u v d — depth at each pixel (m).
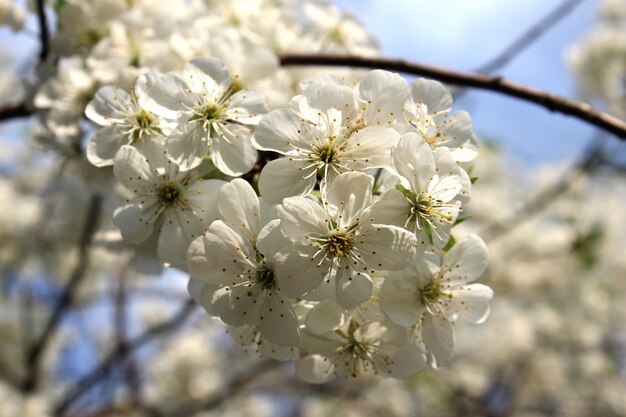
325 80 0.23
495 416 0.82
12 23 0.30
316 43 0.31
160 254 0.23
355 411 0.81
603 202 0.78
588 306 0.84
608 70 0.77
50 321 0.53
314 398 0.81
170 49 0.27
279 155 0.24
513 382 0.86
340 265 0.22
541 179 0.82
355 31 0.32
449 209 0.22
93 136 0.24
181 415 0.61
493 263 0.71
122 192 0.26
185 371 0.68
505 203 0.81
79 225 0.44
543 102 0.28
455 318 0.23
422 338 0.23
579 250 0.74
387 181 0.23
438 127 0.24
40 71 0.29
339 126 0.23
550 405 0.88
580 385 0.88
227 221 0.22
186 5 0.30
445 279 0.23
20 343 0.70
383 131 0.22
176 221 0.24
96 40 0.29
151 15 0.29
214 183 0.23
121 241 0.26
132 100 0.24
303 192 0.22
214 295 0.23
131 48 0.27
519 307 0.88
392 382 0.82
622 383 0.91
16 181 0.74
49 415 0.56
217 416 0.75
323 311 0.23
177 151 0.23
